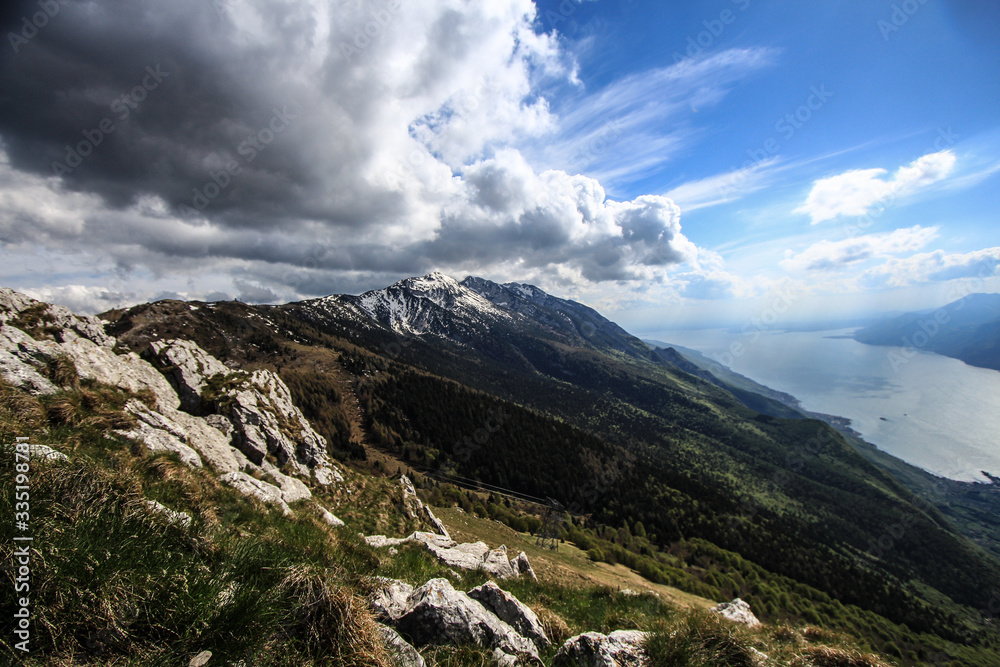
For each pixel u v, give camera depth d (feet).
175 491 25.39
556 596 53.31
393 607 20.72
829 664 22.82
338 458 344.28
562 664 20.13
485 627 21.01
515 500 390.83
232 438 90.02
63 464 16.11
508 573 65.26
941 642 313.12
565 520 343.46
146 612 12.05
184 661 11.46
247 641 12.48
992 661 288.30
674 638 19.99
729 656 19.63
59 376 45.62
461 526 170.81
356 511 93.97
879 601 401.90
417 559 41.98
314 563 18.86
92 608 11.38
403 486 125.49
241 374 113.29
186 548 15.94
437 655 18.19
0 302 64.08
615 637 20.58
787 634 30.25
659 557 369.09
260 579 15.43
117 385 67.00
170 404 83.41
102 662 10.73
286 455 98.22
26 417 24.67
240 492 39.65
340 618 14.49
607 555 254.88
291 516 41.27
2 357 38.27
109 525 14.17
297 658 13.04
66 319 74.33
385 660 14.57
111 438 30.68
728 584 330.95
